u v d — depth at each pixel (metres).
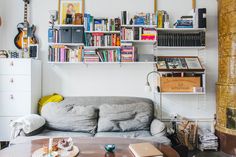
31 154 1.83
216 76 3.63
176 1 3.61
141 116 3.20
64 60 3.41
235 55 3.05
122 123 3.12
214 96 3.63
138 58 3.46
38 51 3.60
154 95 3.63
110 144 2.03
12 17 3.62
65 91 3.65
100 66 3.64
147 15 3.42
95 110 3.30
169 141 2.65
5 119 3.17
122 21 3.38
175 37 3.43
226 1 3.14
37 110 3.41
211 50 3.63
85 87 3.66
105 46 3.41
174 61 3.54
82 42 3.38
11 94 3.17
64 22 3.49
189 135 3.34
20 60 3.16
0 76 3.16
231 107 3.09
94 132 3.11
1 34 3.61
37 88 3.44
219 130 3.30
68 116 3.13
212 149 3.29
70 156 1.76
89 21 3.39
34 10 3.62
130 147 1.92
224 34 3.19
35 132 2.85
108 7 3.62
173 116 3.63
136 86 3.65
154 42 3.51
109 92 3.65
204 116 3.65
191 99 3.65
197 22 3.34
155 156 1.71
